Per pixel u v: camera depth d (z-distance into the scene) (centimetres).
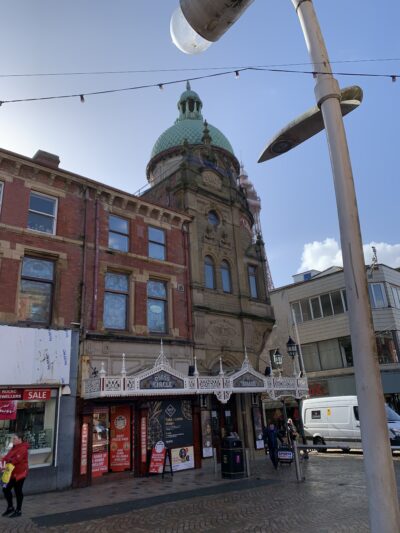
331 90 328
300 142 433
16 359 1356
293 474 1477
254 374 1838
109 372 1590
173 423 1670
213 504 1059
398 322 3066
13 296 1446
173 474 1570
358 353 278
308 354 3375
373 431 262
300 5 348
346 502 1003
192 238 2100
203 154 2447
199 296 2023
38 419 1385
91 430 1457
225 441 1497
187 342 1889
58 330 1483
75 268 1628
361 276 289
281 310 3625
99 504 1110
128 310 1759
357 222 301
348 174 310
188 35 308
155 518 941
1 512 1041
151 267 1880
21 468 1027
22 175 1589
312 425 2420
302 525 829
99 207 1778
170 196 2256
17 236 1512
